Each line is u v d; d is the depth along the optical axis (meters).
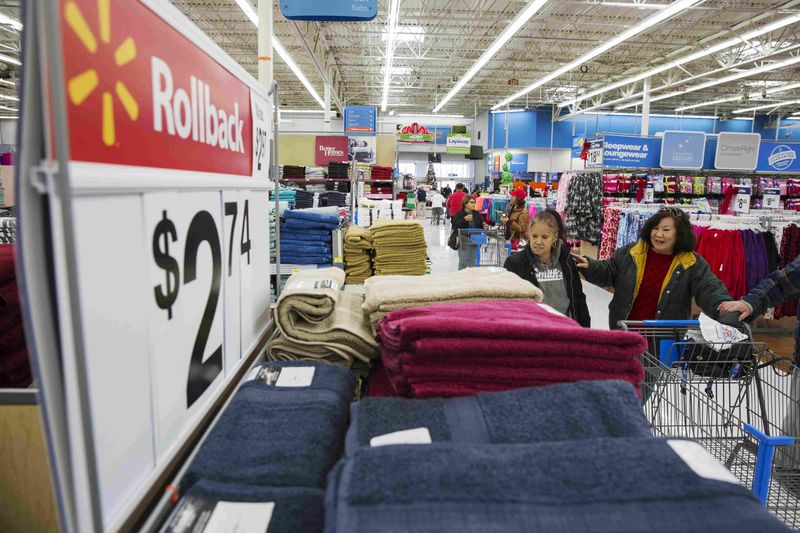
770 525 0.48
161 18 0.60
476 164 25.38
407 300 1.03
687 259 2.54
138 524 0.57
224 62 0.84
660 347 2.21
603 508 0.49
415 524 0.47
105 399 0.49
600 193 8.19
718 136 8.49
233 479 0.62
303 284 1.12
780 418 2.26
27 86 0.39
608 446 0.56
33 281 0.40
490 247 7.27
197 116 0.72
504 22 11.63
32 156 0.40
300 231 2.63
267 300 1.18
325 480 0.65
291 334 1.03
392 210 4.70
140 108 0.55
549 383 0.79
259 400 0.79
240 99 0.93
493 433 0.66
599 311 6.16
